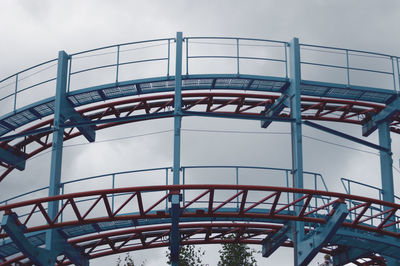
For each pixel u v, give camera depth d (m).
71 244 37.00
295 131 35.47
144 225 35.53
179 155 33.31
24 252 31.59
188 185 30.66
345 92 38.19
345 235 33.72
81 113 40.78
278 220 34.75
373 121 40.91
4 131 40.25
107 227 35.25
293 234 34.00
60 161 35.69
